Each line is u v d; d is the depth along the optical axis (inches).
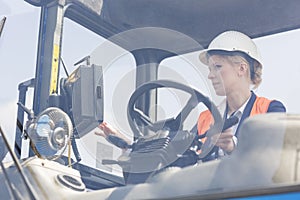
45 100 70.0
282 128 41.1
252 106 74.4
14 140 54.5
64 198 48.3
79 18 95.3
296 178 37.3
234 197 37.6
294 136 40.5
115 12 101.0
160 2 103.5
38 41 82.7
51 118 59.3
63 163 58.6
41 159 54.7
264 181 38.2
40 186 48.6
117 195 45.6
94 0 97.6
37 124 57.8
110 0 99.8
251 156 40.2
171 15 106.1
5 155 48.4
